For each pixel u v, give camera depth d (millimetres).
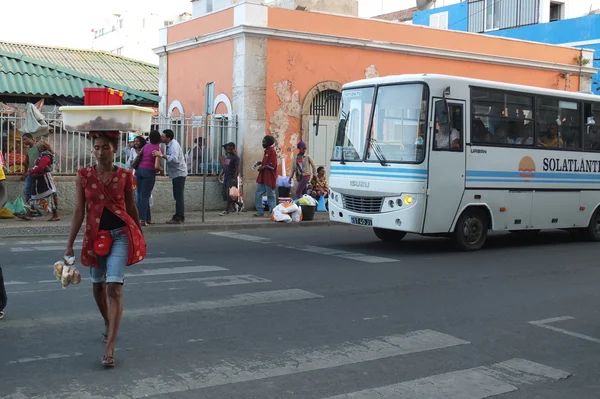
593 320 7770
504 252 13023
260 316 7391
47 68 18734
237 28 18953
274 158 17141
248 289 8719
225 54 19922
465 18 37031
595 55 30422
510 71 24422
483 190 12656
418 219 11789
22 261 10273
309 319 7348
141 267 10125
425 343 6602
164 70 23422
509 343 6730
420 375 5660
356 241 13914
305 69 19953
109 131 5590
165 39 23344
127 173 5691
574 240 15438
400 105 12133
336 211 13102
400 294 8781
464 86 12297
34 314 7133
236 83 19281
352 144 12852
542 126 13703
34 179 14797
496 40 24000
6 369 5434
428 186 11812
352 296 8539
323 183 19125
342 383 5383
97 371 5445
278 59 19453
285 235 14695
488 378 5656
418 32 22109
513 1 34875
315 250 12391
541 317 7836
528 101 13430
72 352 5910
